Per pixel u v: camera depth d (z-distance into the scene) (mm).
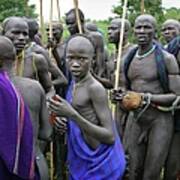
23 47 6414
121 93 6832
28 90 5250
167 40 8875
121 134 7816
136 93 6828
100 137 5363
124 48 8414
